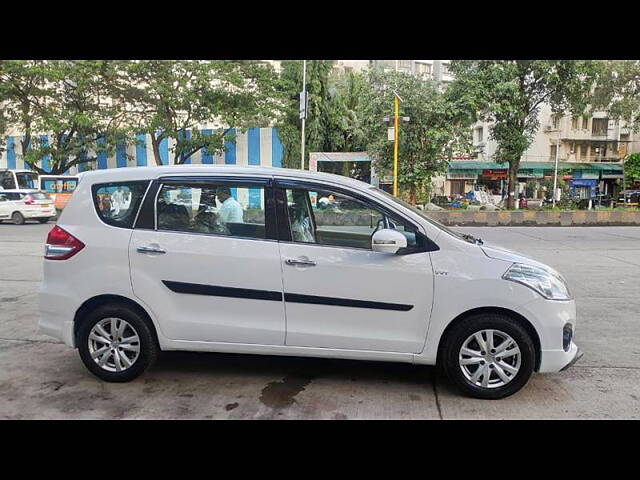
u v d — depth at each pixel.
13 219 22.72
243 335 4.11
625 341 5.53
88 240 4.23
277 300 4.06
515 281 3.88
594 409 3.81
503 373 3.93
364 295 3.99
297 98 27.47
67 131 27.75
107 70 24.14
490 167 39.16
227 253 4.10
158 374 4.48
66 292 4.23
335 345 4.05
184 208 4.25
